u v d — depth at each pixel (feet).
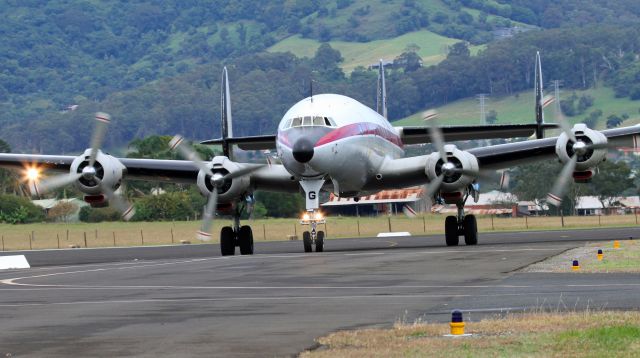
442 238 464.24
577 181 325.83
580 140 316.40
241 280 228.43
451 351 134.51
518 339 140.67
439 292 192.85
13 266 333.83
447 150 320.50
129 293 209.36
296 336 148.36
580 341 139.03
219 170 323.16
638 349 134.62
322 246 322.55
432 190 321.73
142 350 141.38
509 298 181.06
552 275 217.15
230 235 336.49
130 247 506.07
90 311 181.57
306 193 317.83
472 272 228.43
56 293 215.10
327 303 182.29
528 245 323.57
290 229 631.15
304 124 312.91
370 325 156.35
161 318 169.89
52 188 323.37
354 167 321.32
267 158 357.61
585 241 346.13
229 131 373.81
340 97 337.11
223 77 377.09
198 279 234.99
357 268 248.52
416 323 155.02
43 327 163.53
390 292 195.21
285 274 239.50
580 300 175.32
